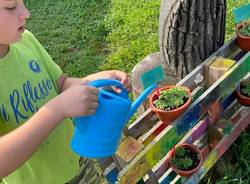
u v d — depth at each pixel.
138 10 3.97
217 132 2.33
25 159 1.23
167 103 2.10
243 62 2.38
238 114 2.48
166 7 2.42
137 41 3.64
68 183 1.67
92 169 1.87
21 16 1.28
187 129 2.15
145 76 1.93
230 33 3.44
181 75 2.63
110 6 4.15
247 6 2.41
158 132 2.14
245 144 2.56
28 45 1.54
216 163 2.52
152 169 2.09
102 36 3.84
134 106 1.35
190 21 2.40
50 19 4.18
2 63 1.39
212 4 2.40
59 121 1.22
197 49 2.51
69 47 3.80
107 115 1.25
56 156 1.59
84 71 3.52
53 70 1.64
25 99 1.44
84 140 1.31
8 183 1.56
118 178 1.83
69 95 1.21
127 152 1.92
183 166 2.18
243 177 2.44
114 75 1.62
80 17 4.11
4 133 1.41
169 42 2.51
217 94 2.26
